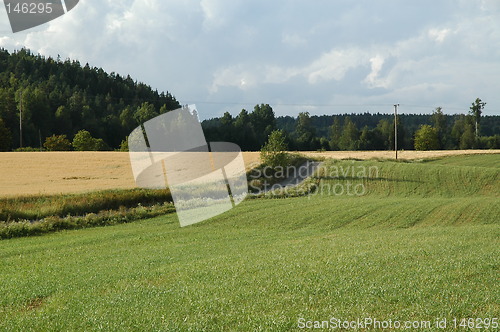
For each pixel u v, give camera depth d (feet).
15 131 388.57
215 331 26.71
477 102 529.86
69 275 45.93
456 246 53.06
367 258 45.60
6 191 138.21
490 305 29.32
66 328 28.78
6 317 31.89
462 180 179.32
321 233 83.05
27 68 652.48
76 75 652.89
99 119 453.58
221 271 42.86
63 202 114.11
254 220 102.94
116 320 29.27
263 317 28.22
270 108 495.00
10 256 62.44
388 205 123.24
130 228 93.97
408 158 257.34
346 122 605.31
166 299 33.58
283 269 42.14
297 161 206.49
